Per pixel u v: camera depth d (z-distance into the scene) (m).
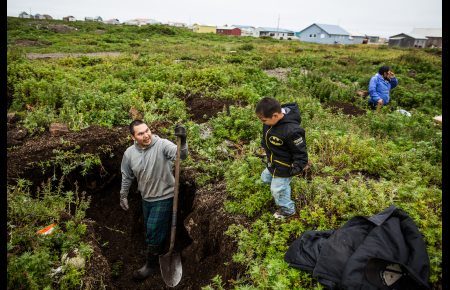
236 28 81.12
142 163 4.01
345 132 5.75
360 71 16.09
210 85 8.83
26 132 5.46
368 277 2.50
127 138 5.35
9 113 6.15
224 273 3.35
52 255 3.25
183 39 34.25
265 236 3.18
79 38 28.39
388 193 3.65
